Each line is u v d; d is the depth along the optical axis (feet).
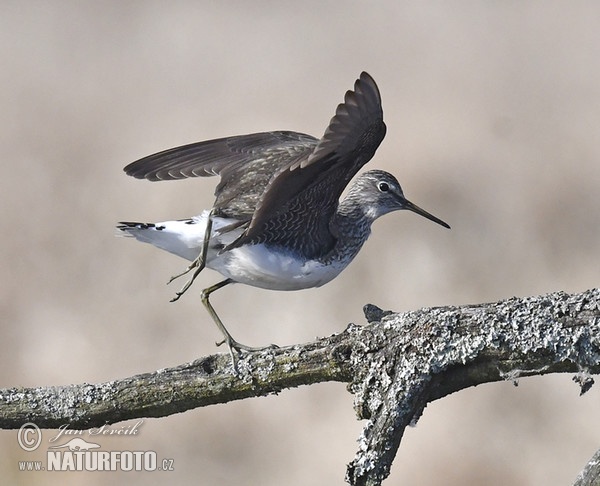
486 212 53.78
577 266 50.47
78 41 73.87
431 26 76.48
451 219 53.36
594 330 19.80
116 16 77.87
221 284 26.30
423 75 69.67
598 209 53.98
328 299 47.65
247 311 47.24
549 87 67.56
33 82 68.80
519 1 79.51
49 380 44.09
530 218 53.16
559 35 73.00
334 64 71.87
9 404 21.86
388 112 64.39
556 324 19.97
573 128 62.23
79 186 57.88
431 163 57.82
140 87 69.10
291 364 21.31
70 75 70.49
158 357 45.47
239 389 21.53
